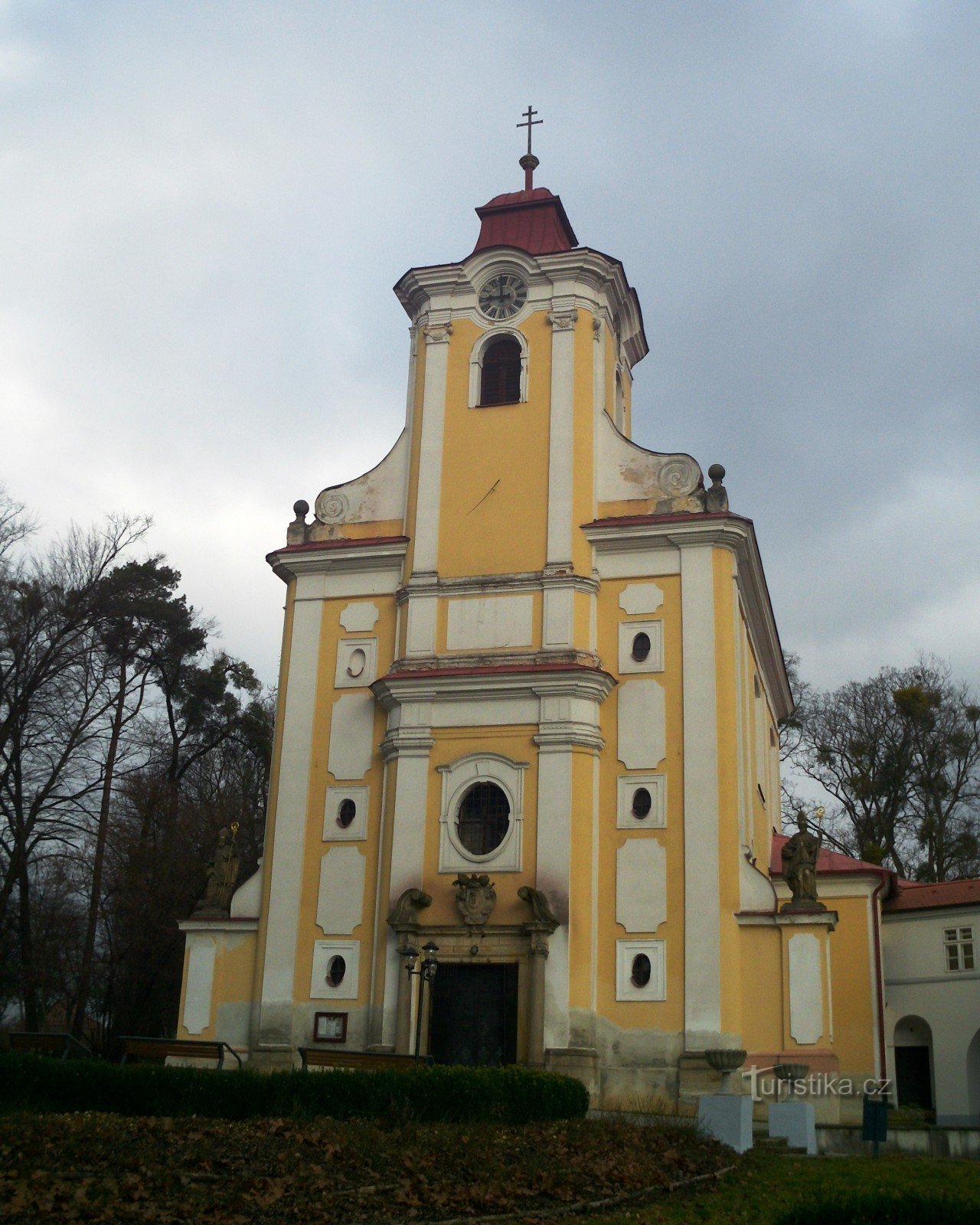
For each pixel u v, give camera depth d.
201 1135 18.88
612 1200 17.52
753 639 40.81
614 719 34.69
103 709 50.12
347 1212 15.51
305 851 35.62
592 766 34.06
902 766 56.97
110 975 49.50
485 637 35.66
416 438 38.28
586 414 37.19
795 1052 31.08
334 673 37.12
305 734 36.75
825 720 59.50
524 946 32.44
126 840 50.34
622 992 32.50
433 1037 32.53
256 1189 15.88
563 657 34.78
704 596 35.00
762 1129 28.70
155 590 55.78
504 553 36.31
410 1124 20.64
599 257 38.38
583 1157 19.73
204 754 56.94
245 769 59.66
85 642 49.47
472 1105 22.42
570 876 32.81
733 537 35.38
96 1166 16.66
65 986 49.72
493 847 33.78
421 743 34.84
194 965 35.66
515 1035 31.95
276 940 34.97
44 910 48.28
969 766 56.62
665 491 36.41
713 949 32.19
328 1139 18.81
